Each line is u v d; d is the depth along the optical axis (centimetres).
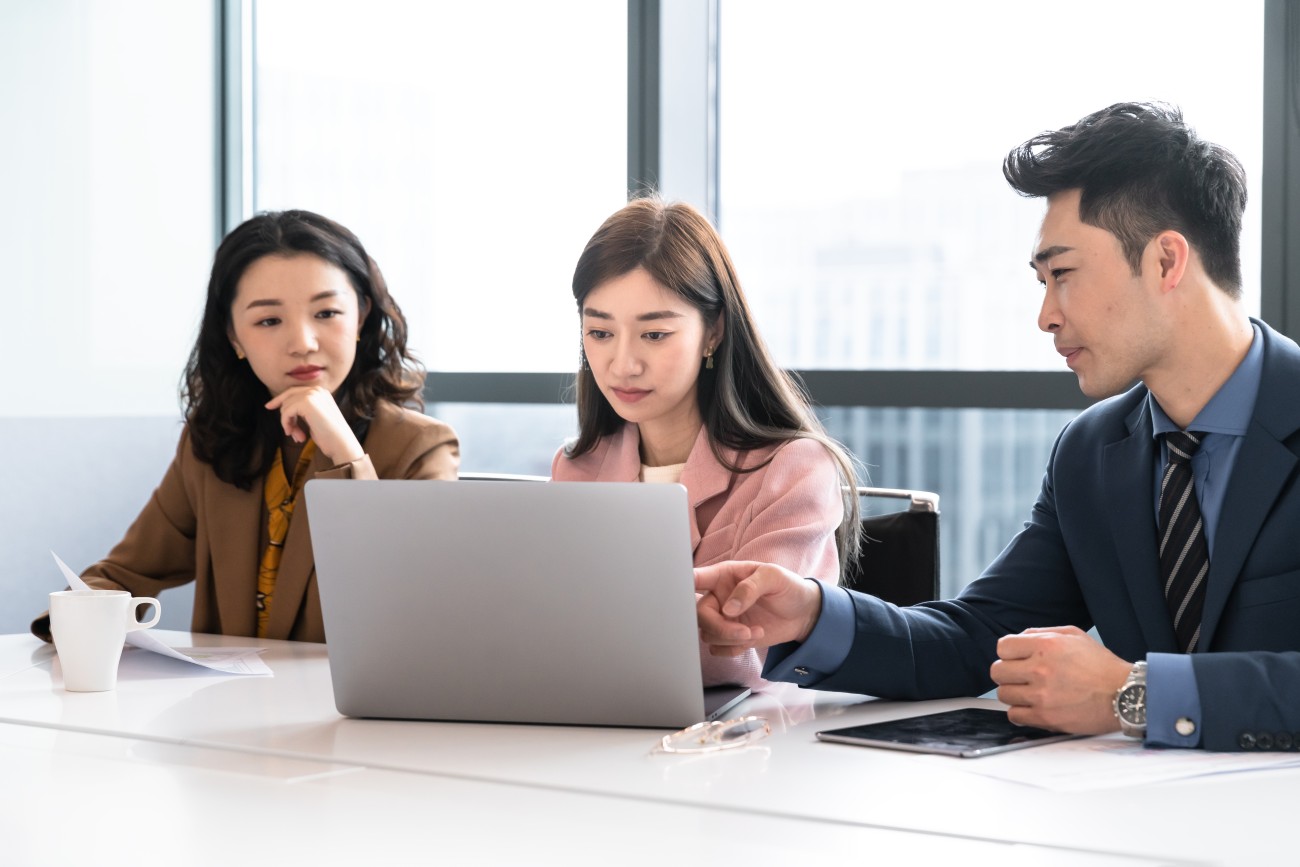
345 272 211
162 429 344
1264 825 89
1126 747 113
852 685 138
